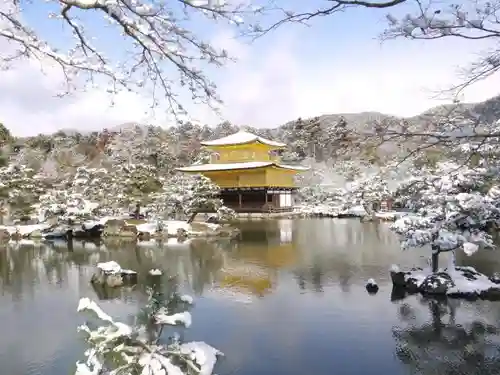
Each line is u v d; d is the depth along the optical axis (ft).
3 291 42.86
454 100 13.04
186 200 93.66
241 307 36.14
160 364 14.34
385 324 31.55
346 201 136.26
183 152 204.54
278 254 64.03
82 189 111.45
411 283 40.86
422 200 41.45
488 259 55.26
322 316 33.50
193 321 32.45
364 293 40.04
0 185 94.53
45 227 88.79
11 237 85.25
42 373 24.08
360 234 88.58
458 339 28.76
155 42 12.94
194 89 14.64
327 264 55.31
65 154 168.55
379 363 25.34
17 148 147.33
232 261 58.39
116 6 11.72
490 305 35.58
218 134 215.31
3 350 27.35
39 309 36.37
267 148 169.27
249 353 26.55
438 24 11.57
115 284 43.73
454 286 38.83
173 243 77.15
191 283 45.27
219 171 154.92
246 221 123.54
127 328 14.69
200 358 15.58
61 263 58.03
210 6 11.82
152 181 107.86
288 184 167.22
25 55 14.47
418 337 28.94
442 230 39.47
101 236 86.43
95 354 14.28
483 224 38.88
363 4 11.18
